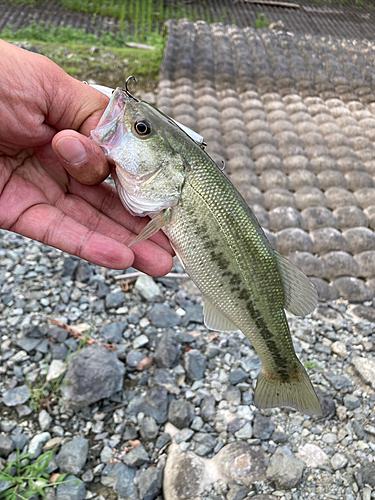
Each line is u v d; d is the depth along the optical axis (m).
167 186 0.18
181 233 0.18
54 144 0.17
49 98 0.19
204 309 0.20
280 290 0.19
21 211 0.20
